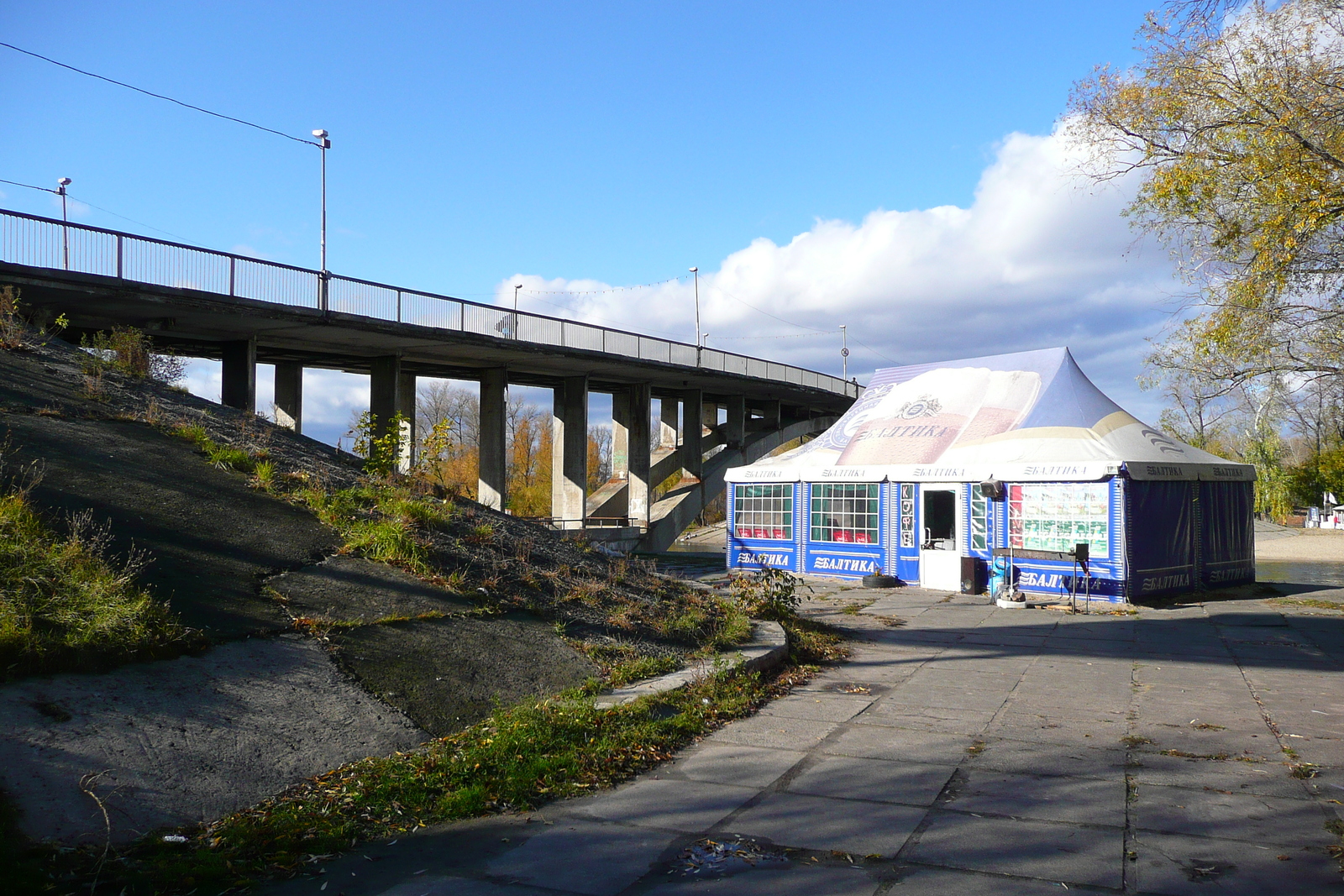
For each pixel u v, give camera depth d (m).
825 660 11.12
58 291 19.31
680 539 58.75
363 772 5.80
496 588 9.80
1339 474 61.22
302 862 4.65
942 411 22.05
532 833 5.20
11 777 4.65
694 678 8.84
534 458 79.75
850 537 21.61
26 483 8.20
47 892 3.97
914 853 4.92
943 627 14.25
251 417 14.51
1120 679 10.03
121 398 12.45
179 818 4.88
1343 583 23.58
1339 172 12.44
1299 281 13.93
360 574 8.96
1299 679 10.07
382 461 13.69
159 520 8.58
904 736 7.48
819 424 55.38
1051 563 18.02
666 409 49.69
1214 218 14.09
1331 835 5.19
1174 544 18.42
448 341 28.28
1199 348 15.06
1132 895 4.37
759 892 4.41
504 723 6.72
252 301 22.77
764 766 6.62
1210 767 6.60
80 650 5.82
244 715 5.97
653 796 5.90
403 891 4.37
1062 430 19.42
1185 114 13.73
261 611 7.49
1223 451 65.62
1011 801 5.81
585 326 34.22
